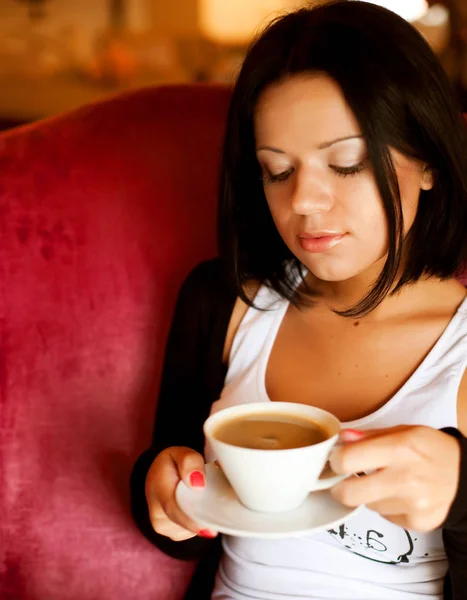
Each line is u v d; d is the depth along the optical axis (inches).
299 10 32.3
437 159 31.2
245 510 25.3
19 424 40.1
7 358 39.7
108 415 41.3
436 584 33.9
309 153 29.6
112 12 167.9
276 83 29.8
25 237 39.6
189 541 36.3
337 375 35.4
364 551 33.3
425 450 25.1
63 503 40.9
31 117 138.7
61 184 40.3
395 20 30.5
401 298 35.5
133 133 42.0
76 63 162.4
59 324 40.3
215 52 158.1
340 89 28.8
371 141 28.9
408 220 31.7
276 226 34.0
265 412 27.3
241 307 39.5
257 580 35.1
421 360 34.1
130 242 41.4
